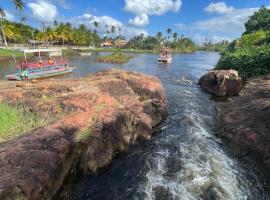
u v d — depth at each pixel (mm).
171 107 16188
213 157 9516
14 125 8859
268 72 23797
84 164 8367
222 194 7379
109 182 7973
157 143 10703
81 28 109938
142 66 45625
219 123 12938
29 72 27688
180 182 7934
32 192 5832
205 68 43562
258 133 10180
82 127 8992
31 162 6461
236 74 20750
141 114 11695
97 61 54438
